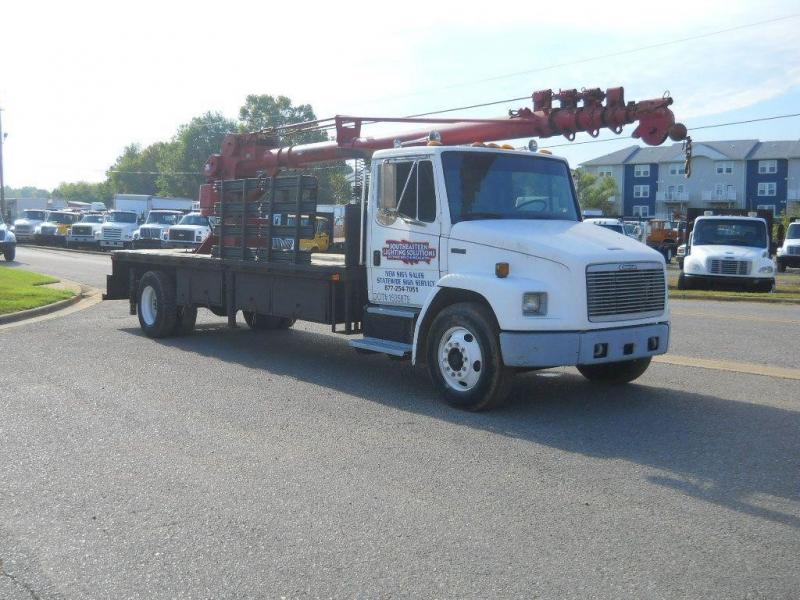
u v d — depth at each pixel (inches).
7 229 1248.2
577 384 365.4
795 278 1214.9
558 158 369.1
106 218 1732.3
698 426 290.0
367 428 286.5
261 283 428.1
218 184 532.1
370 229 366.0
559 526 195.6
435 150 334.6
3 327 547.5
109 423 290.7
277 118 3216.0
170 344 479.8
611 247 308.5
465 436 276.2
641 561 175.8
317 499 214.1
